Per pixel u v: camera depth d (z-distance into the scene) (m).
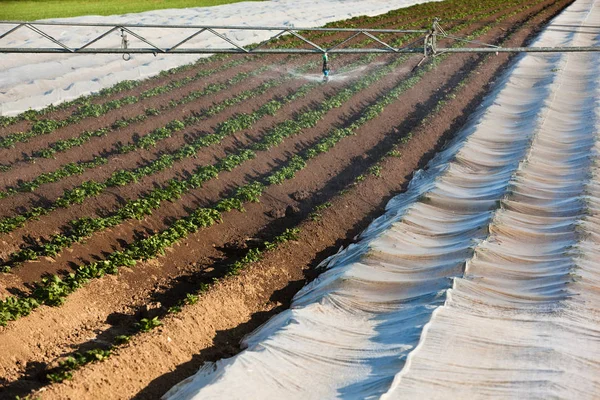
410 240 20.86
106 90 34.72
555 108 32.62
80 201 22.97
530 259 19.14
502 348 14.77
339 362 14.78
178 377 15.46
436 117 33.22
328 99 35.44
